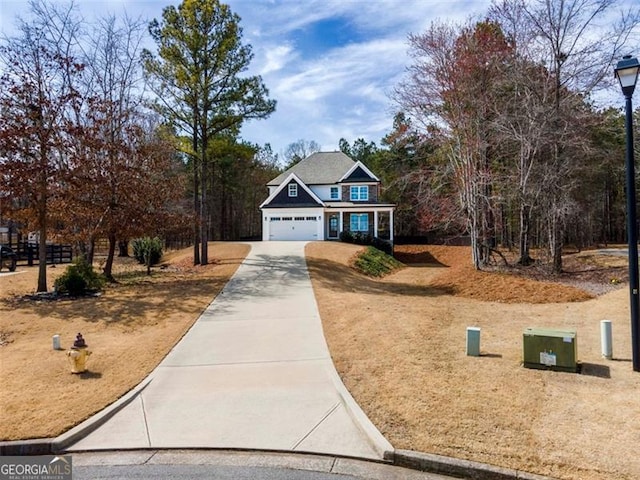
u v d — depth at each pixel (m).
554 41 17.17
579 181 21.38
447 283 16.70
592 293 13.95
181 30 19.77
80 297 13.54
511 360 7.26
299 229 32.44
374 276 20.91
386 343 8.16
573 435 4.74
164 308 11.70
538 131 16.70
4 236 34.00
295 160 61.03
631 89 6.94
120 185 16.16
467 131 18.12
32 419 5.39
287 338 8.86
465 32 18.47
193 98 20.53
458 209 21.12
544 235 24.72
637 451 4.41
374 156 45.44
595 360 7.31
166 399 6.07
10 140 13.46
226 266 19.91
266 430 5.13
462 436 4.75
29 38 19.89
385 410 5.43
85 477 4.25
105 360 7.69
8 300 13.13
